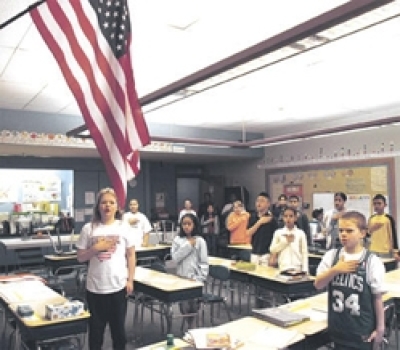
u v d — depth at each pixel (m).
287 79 4.89
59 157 9.14
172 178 11.25
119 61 2.16
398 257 4.89
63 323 2.66
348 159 7.79
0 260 8.05
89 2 2.15
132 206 6.77
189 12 3.06
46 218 8.88
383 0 2.04
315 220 7.75
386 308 2.75
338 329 2.20
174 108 6.46
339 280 2.22
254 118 7.48
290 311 2.58
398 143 6.97
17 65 4.22
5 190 8.85
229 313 4.99
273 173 9.46
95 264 3.09
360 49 3.88
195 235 4.22
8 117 6.46
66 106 6.28
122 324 3.13
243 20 3.20
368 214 7.41
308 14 3.11
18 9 2.88
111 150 2.11
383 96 5.87
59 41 2.08
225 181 11.07
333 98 5.94
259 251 4.77
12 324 3.38
